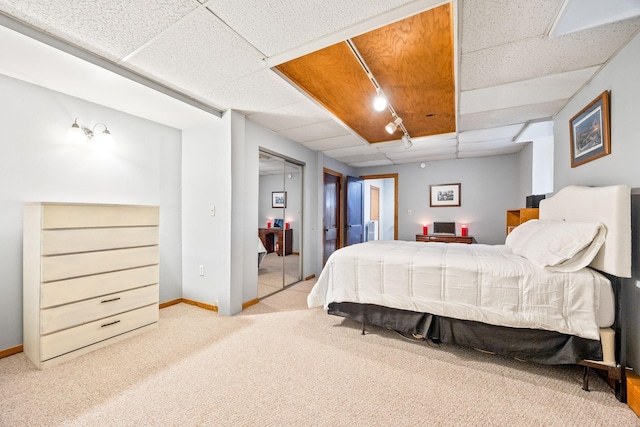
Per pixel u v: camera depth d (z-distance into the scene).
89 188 2.54
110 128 2.68
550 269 1.72
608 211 1.59
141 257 2.44
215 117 2.88
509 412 1.45
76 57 1.79
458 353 2.07
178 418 1.41
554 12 1.43
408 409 1.47
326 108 2.89
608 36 1.62
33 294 1.94
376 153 4.83
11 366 1.89
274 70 2.11
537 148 3.87
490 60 1.92
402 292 2.18
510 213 4.09
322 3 1.41
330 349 2.14
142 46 1.79
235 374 1.80
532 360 1.74
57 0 1.36
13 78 2.08
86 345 2.07
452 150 4.56
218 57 1.92
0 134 2.03
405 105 2.86
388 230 8.27
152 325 2.51
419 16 1.57
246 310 3.04
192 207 3.24
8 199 2.06
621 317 1.51
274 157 3.84
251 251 3.24
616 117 1.79
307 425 1.36
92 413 1.45
